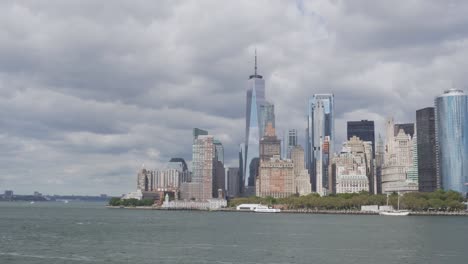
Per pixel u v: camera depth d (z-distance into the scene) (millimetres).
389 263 165000
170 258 174500
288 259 172625
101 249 199375
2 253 187625
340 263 164500
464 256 180375
